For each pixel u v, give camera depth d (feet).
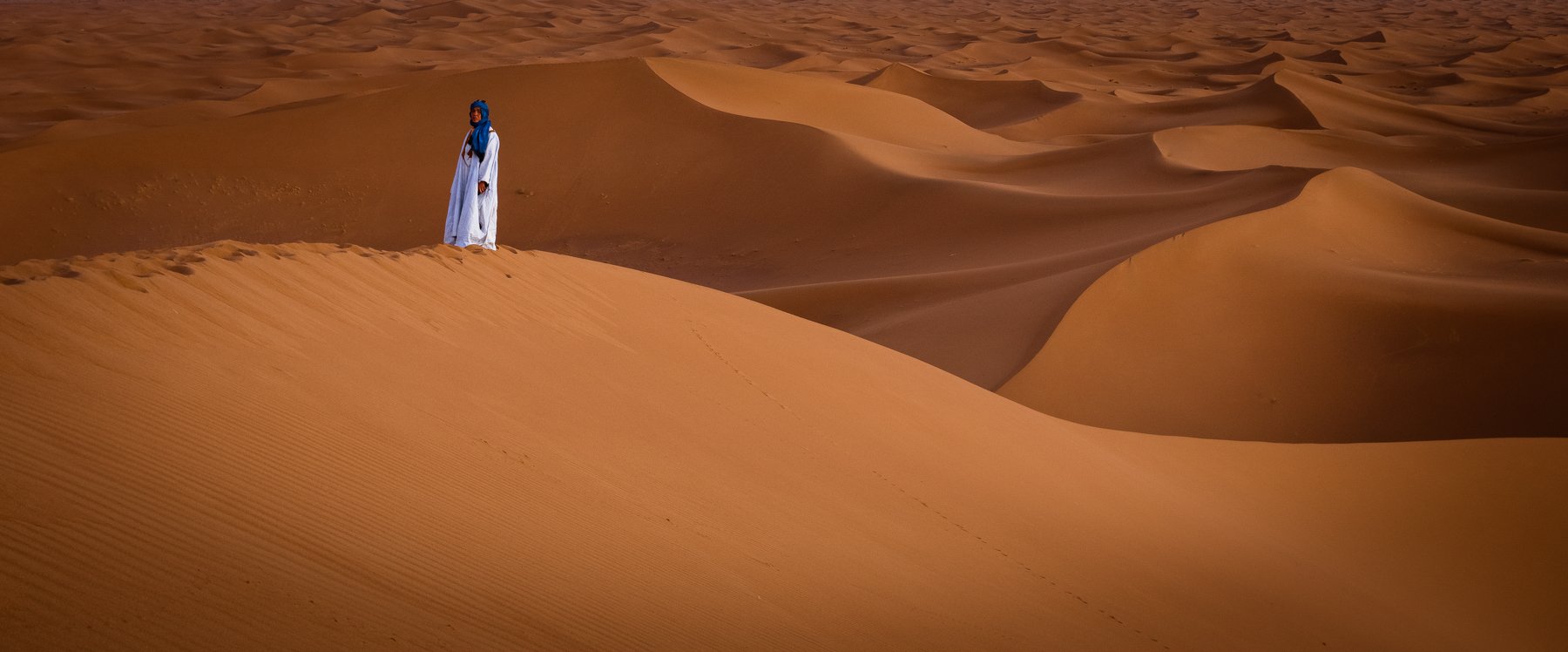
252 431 18.08
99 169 140.87
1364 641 32.50
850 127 179.22
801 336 45.60
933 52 400.06
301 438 18.69
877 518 27.37
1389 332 82.07
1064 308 79.56
